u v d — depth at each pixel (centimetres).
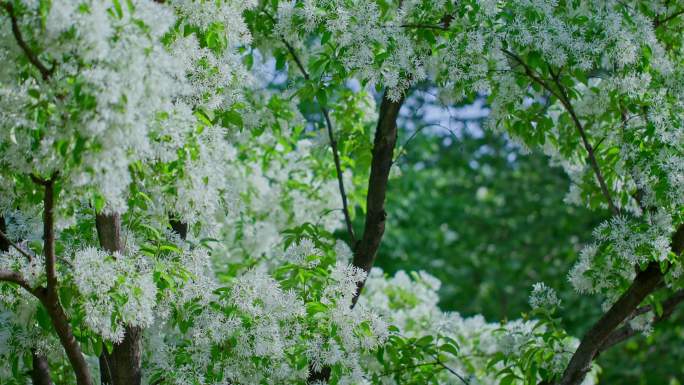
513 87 527
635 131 507
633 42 488
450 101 516
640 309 547
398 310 717
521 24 456
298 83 505
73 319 371
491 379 674
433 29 479
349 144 603
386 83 448
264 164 723
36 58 311
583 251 537
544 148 631
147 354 471
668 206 485
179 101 386
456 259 1570
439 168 1655
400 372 550
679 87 523
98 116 299
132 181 362
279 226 721
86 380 391
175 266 421
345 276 454
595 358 554
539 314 577
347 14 443
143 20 316
